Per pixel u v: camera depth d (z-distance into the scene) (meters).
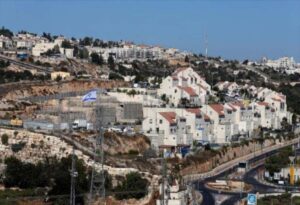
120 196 190.75
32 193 191.50
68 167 199.62
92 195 181.50
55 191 189.38
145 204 190.88
